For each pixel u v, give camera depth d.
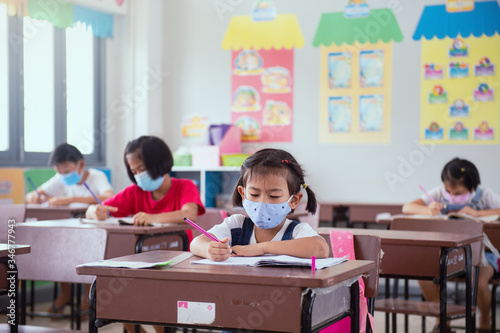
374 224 4.58
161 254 1.65
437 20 4.40
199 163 4.69
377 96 4.52
